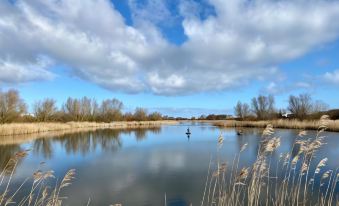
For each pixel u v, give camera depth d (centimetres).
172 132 5234
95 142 3566
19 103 4819
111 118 8006
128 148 3012
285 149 2497
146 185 1555
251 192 930
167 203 1262
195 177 1692
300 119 5812
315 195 1259
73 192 1445
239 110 7369
